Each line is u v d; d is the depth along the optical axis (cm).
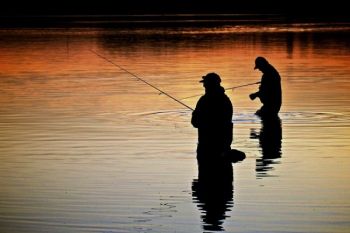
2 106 5406
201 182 3138
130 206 2806
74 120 4759
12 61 8781
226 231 2509
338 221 2600
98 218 2666
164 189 3039
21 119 4825
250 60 8694
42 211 2752
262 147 3856
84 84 6706
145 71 7700
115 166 3450
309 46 10531
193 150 3800
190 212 2723
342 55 9169
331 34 12781
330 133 4222
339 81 6681
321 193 2945
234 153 3566
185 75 7300
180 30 14038
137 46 10788
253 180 3167
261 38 12031
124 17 19212
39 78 7181
